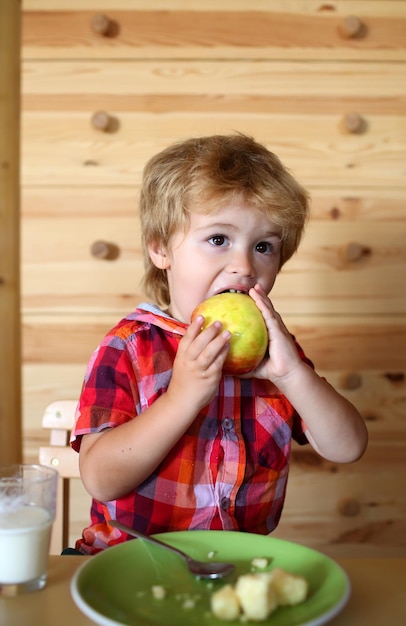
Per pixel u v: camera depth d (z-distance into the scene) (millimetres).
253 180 951
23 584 584
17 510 624
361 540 1566
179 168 990
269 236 957
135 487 863
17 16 1855
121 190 1502
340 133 1517
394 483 1558
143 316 1006
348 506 1545
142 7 1490
